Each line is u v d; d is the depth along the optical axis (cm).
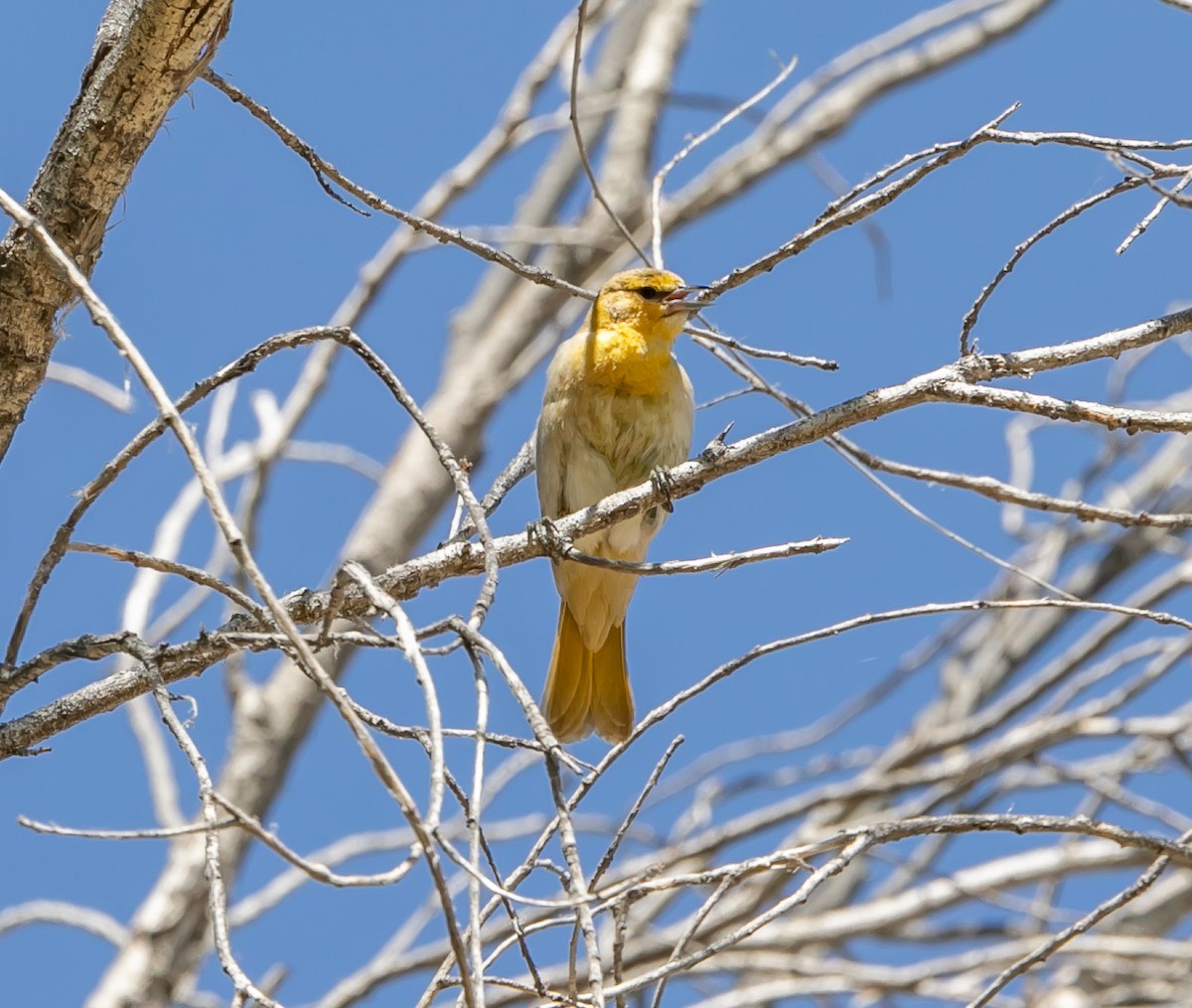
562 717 1119
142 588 1227
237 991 481
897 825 627
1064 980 1258
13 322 643
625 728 1114
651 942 1222
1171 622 623
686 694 636
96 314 496
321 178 727
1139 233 655
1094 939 1191
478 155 1399
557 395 1103
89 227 642
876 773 1316
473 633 554
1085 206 709
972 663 1589
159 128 641
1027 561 1552
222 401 1291
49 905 1255
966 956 1178
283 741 1432
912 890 1303
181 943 1241
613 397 1088
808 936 1247
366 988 1159
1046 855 1305
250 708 1439
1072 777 1238
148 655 643
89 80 625
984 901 1216
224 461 1386
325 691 457
